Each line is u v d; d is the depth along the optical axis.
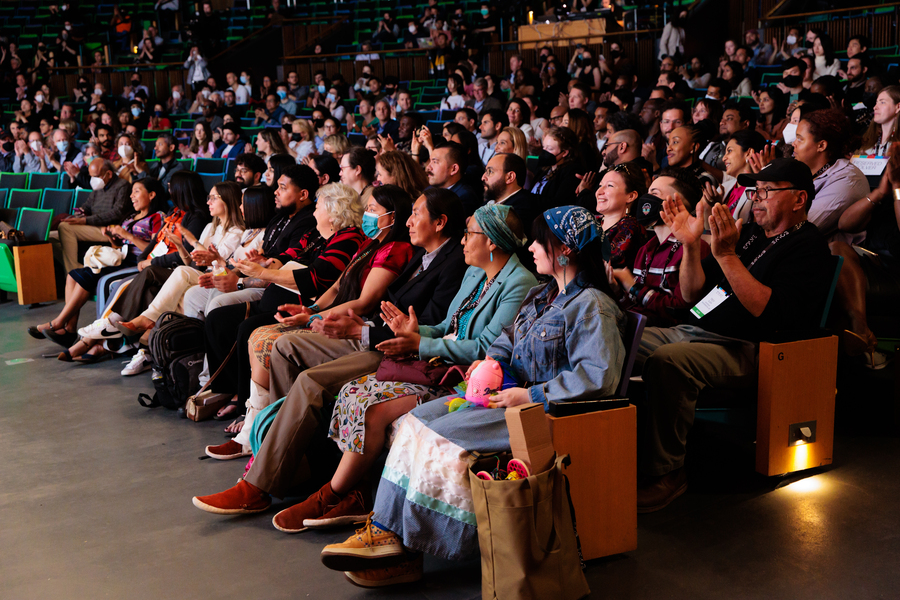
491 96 9.84
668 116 5.17
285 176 4.21
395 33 15.80
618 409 2.33
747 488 2.83
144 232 5.50
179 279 4.45
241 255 4.50
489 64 14.50
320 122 9.81
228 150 9.02
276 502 2.89
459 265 3.11
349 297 3.48
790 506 2.68
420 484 2.23
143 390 4.42
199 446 3.54
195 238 4.75
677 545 2.45
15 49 16.84
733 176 3.90
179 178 5.05
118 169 7.82
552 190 4.92
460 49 14.16
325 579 2.36
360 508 2.67
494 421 2.27
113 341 5.02
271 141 6.95
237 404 3.92
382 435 2.62
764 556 2.36
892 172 3.42
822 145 3.57
